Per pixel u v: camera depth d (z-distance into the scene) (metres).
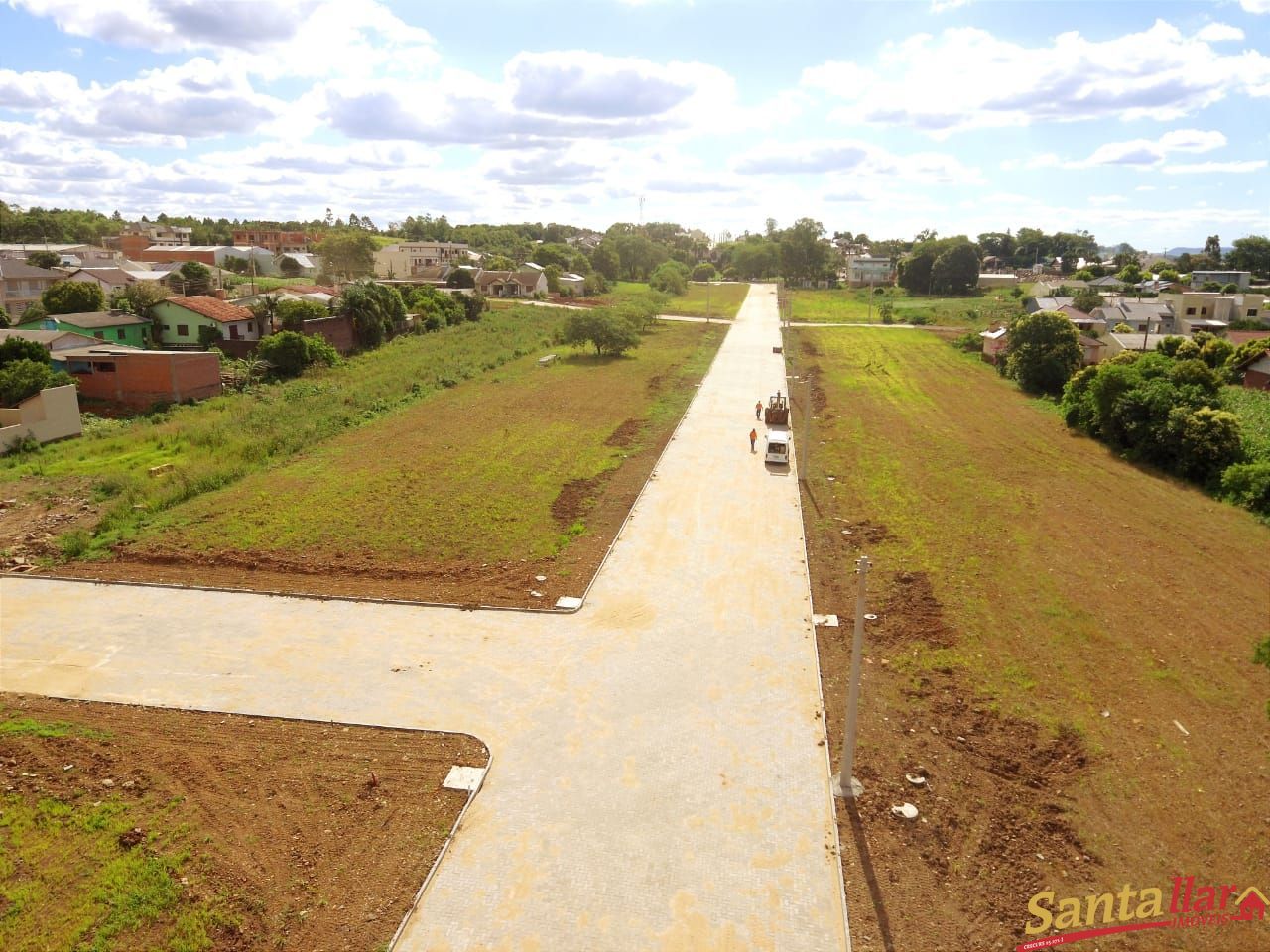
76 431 36.09
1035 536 25.84
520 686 16.94
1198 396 34.25
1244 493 28.98
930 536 25.83
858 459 34.88
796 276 156.25
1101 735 15.43
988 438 38.75
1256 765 14.55
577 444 36.16
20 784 13.93
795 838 12.76
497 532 25.52
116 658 18.02
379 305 61.47
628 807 13.40
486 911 11.33
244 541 24.41
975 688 17.03
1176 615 20.41
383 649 18.44
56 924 11.08
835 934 11.02
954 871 12.16
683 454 34.94
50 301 57.12
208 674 17.39
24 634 19.06
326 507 27.47
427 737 15.24
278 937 10.88
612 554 23.92
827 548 24.78
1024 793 13.83
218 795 13.67
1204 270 137.38
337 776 14.12
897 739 15.29
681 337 75.31
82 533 24.39
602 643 18.78
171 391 41.06
